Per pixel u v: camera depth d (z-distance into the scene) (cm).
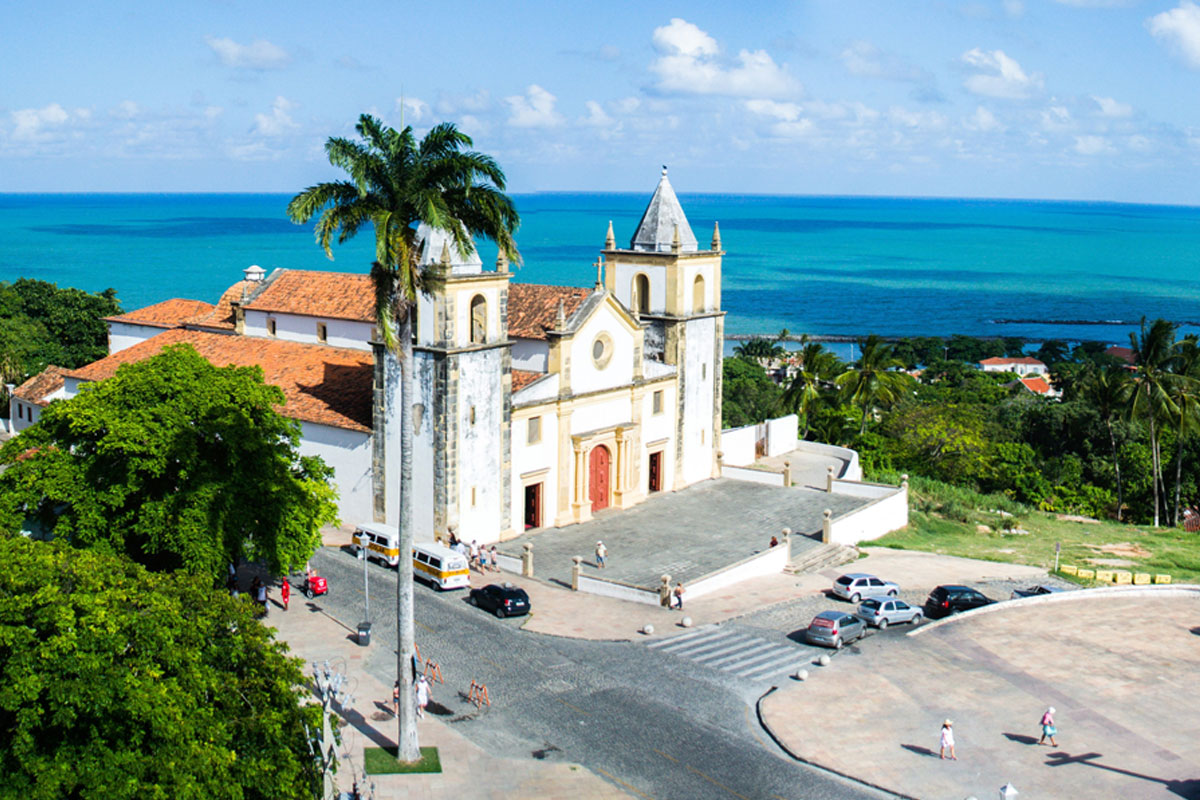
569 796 3522
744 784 3659
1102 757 3950
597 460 6938
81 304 10800
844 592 5556
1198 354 9088
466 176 3631
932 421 9656
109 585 2950
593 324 6662
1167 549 7600
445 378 5700
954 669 4722
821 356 9925
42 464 4353
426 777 3594
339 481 6269
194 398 4544
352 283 7369
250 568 5472
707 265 7556
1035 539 7625
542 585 5591
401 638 3659
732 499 7350
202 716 2866
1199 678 4709
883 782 3700
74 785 2509
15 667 2561
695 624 5128
